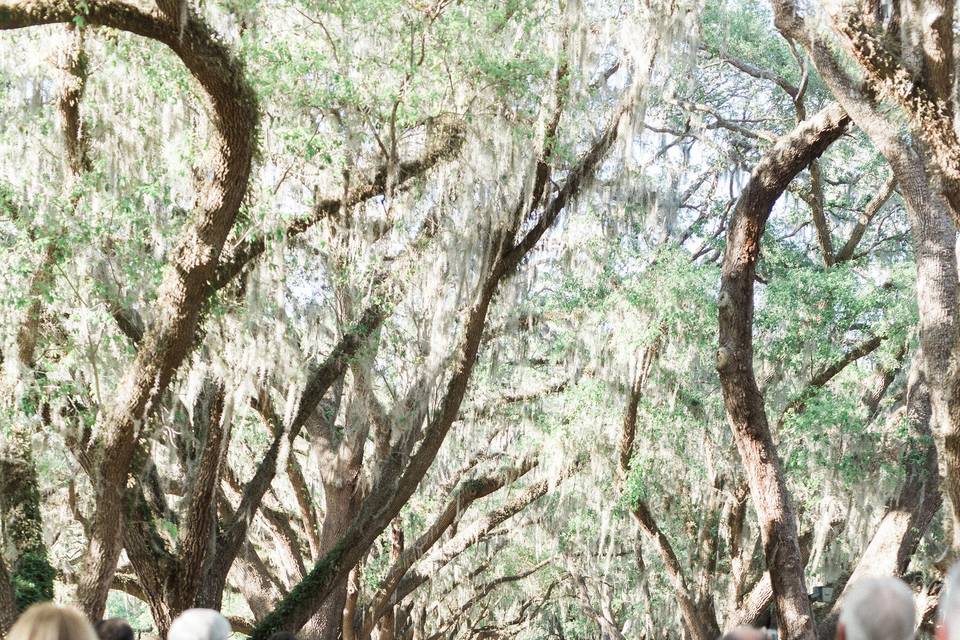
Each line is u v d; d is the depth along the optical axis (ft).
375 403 57.77
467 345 45.93
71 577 57.77
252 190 39.40
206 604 43.75
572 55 42.86
